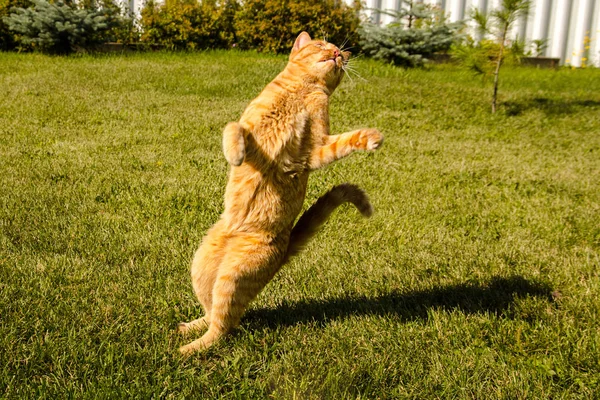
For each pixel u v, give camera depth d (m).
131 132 7.88
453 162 7.65
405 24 16.47
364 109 10.42
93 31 13.63
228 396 2.85
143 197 5.50
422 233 5.12
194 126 8.35
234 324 3.25
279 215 3.18
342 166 7.02
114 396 2.73
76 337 3.19
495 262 4.60
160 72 11.91
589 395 2.98
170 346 3.20
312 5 14.89
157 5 15.07
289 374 3.02
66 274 3.90
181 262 4.21
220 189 5.77
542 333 3.49
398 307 3.78
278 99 3.11
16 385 2.79
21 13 13.71
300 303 3.80
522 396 2.94
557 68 17.28
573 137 9.93
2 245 4.30
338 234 5.01
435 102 11.45
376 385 2.97
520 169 7.56
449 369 3.09
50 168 6.13
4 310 3.39
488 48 11.38
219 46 15.27
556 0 17.28
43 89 10.02
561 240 5.23
